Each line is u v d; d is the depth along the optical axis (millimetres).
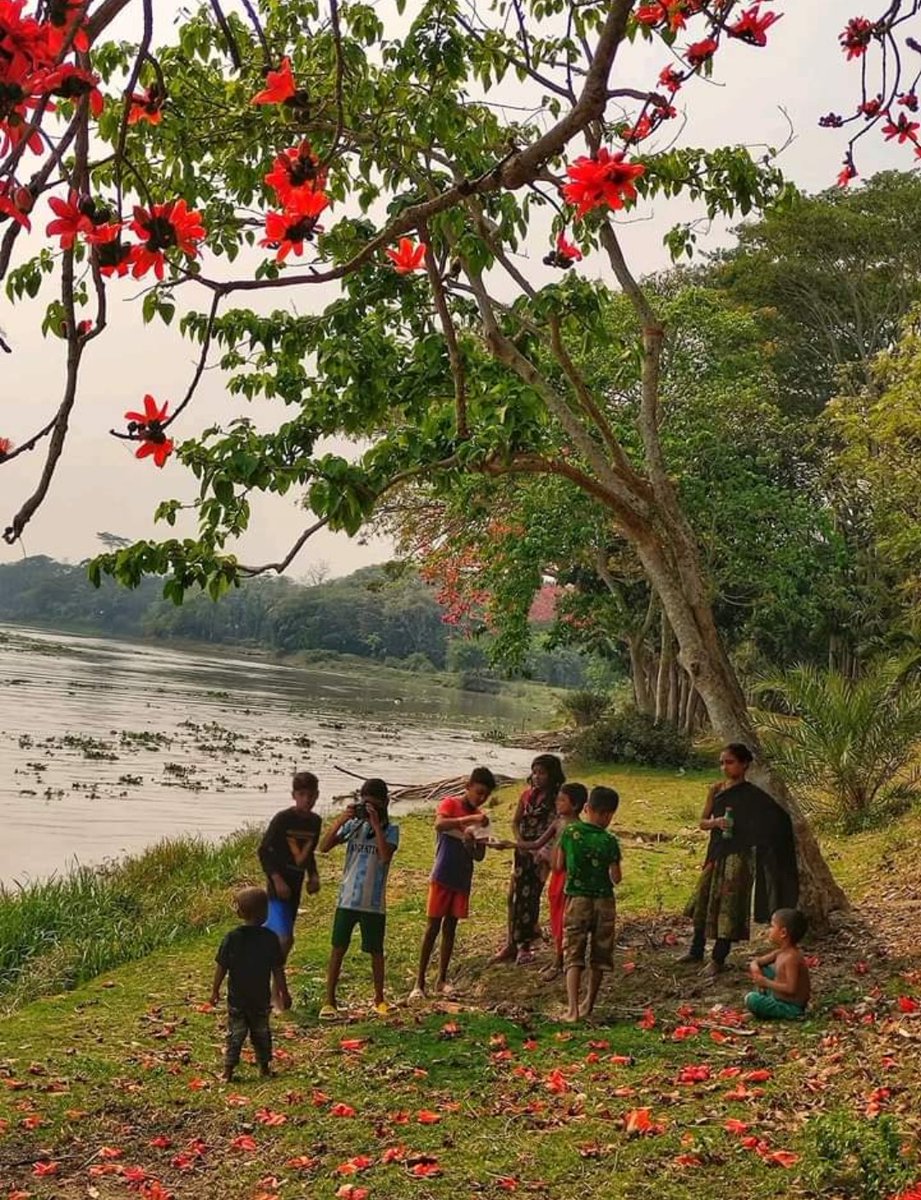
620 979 8352
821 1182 4723
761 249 35875
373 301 8977
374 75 8188
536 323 9695
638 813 17703
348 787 25969
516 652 24781
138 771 26188
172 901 12438
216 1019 8203
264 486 6109
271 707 50312
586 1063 6621
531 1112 5926
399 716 51938
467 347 9258
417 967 9477
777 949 7469
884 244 34188
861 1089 5730
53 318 5559
